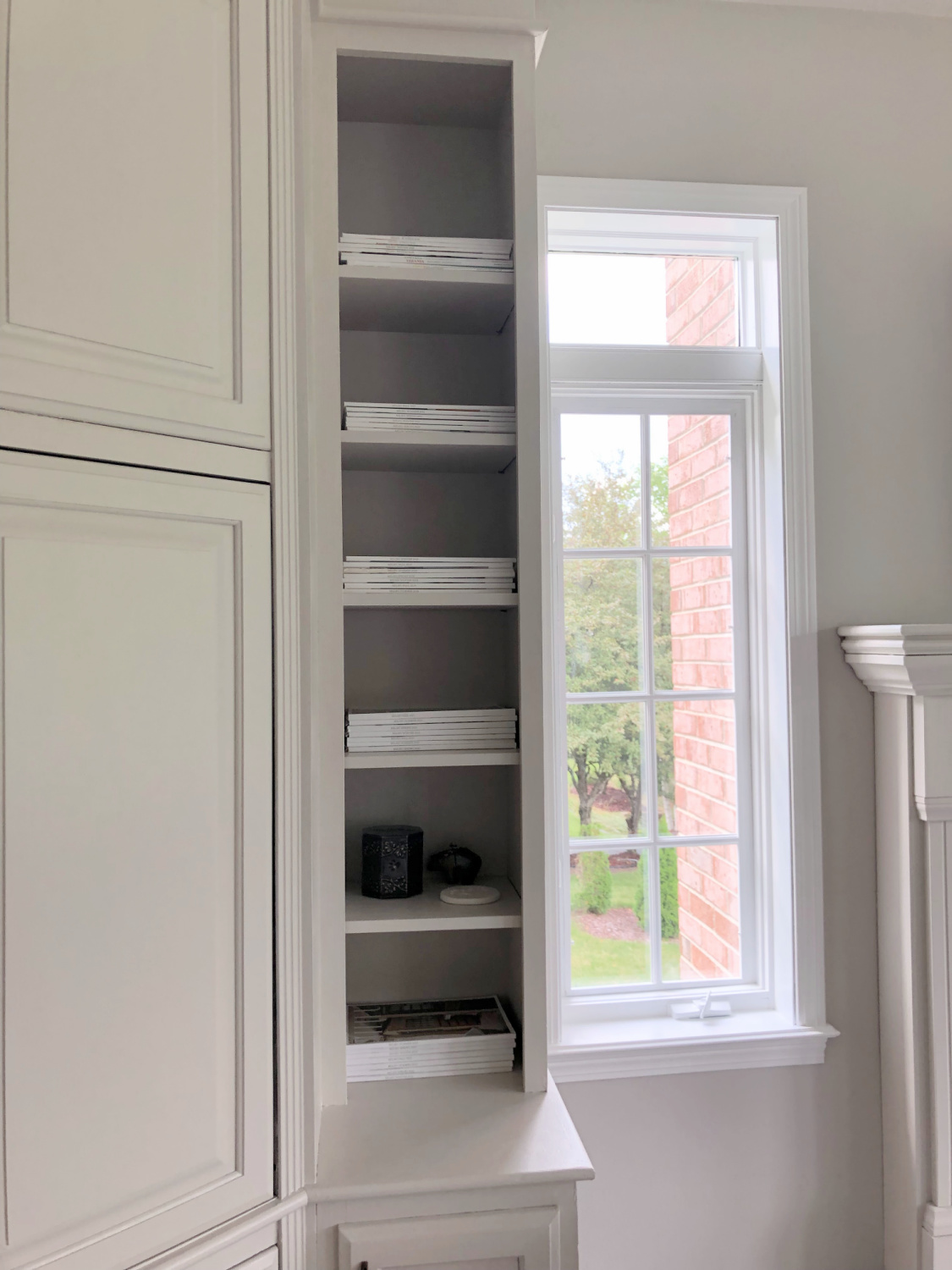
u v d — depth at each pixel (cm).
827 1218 195
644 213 193
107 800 103
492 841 175
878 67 200
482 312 162
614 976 203
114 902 104
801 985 194
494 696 175
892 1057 193
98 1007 102
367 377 172
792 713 195
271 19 123
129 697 106
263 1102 117
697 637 207
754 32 196
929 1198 186
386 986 171
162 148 111
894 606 200
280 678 121
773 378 199
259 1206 117
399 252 147
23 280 99
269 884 119
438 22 143
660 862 205
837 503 198
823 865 197
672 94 193
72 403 102
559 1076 187
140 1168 105
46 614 99
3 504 97
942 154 203
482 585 151
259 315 121
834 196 199
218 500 115
